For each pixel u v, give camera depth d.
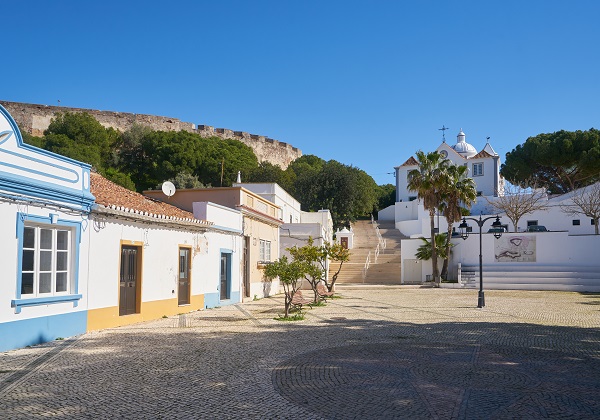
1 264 9.73
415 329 14.02
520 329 14.12
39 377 8.01
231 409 6.60
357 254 43.81
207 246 18.77
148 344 11.02
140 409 6.51
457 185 33.12
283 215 34.09
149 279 15.10
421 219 50.44
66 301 11.66
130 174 55.19
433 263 32.78
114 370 8.57
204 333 12.73
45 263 11.11
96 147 53.22
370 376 8.46
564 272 30.95
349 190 54.66
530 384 7.98
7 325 9.91
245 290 22.94
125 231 13.95
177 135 57.50
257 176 54.81
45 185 10.72
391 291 29.67
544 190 44.22
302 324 14.82
